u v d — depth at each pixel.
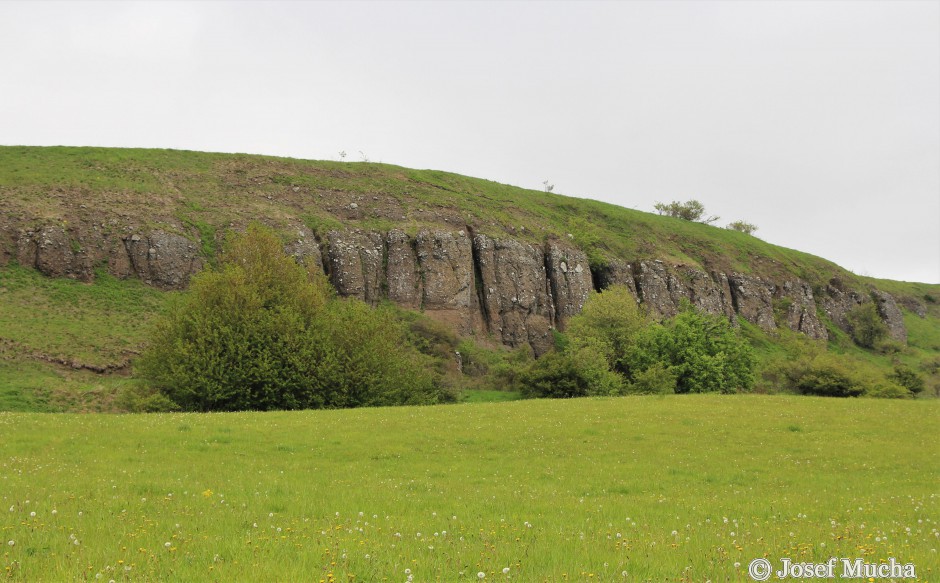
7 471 21.20
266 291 57.97
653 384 71.94
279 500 17.30
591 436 32.78
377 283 106.81
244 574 9.80
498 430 33.56
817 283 153.50
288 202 118.38
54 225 90.19
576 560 11.24
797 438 33.09
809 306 146.50
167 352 52.38
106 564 10.22
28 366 66.81
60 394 63.12
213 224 104.75
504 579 9.88
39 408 59.78
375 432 32.25
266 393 53.38
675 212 180.88
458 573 10.22
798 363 87.38
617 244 136.88
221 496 17.45
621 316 89.06
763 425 36.00
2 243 86.50
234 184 120.06
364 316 60.69
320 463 25.67
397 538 12.76
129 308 85.00
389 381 59.19
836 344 142.88
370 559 10.76
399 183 134.62
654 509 17.84
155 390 53.25
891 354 143.25
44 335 73.06
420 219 120.44
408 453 28.30
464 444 30.58
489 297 111.94
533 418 37.25
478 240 116.62
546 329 112.81
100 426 31.05
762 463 27.77
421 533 13.39
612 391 69.56
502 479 23.48
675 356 79.94
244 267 60.34
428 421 35.72
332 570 10.05
